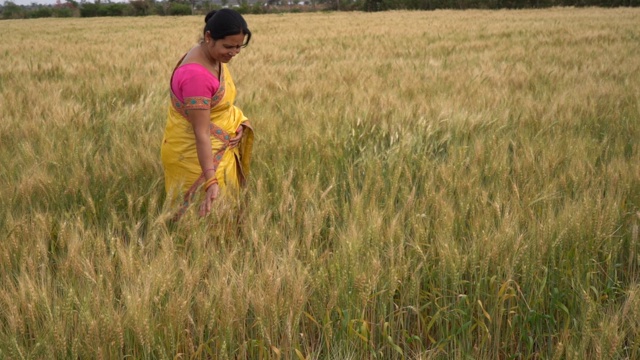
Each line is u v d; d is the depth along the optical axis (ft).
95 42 58.23
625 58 32.73
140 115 16.76
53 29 99.09
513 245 8.46
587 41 47.21
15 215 9.95
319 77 27.12
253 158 12.80
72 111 16.60
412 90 22.48
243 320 7.34
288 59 37.14
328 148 13.01
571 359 6.76
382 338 7.93
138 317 6.75
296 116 16.01
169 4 197.47
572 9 136.56
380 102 18.62
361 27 80.79
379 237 8.69
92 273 7.46
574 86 22.99
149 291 7.11
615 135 15.72
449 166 11.44
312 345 7.69
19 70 30.17
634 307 7.29
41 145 13.32
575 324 7.63
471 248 8.48
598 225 8.94
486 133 14.82
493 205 9.38
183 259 8.00
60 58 37.14
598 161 13.38
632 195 10.84
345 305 7.86
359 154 13.67
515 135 15.21
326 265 8.41
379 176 10.82
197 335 7.34
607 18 88.28
